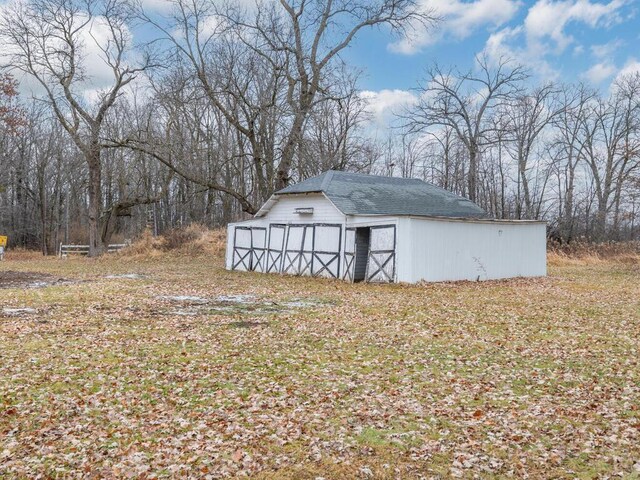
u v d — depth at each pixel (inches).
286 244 879.1
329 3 1152.8
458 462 177.5
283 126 1181.7
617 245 1203.9
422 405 232.1
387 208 806.5
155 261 1125.7
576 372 281.4
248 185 1656.0
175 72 1159.6
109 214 1401.3
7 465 173.9
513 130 1531.7
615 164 1515.7
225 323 419.5
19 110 1321.4
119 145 1154.0
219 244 1259.8
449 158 1738.4
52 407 227.8
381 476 168.9
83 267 992.2
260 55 1165.1
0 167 1562.5
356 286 689.0
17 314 449.1
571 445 189.5
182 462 177.5
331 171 894.4
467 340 358.6
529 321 428.8
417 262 705.6
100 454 183.2
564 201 1600.6
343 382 265.1
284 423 210.8
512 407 229.0
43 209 1669.5
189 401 237.5
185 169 1165.7
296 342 353.4
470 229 766.5
